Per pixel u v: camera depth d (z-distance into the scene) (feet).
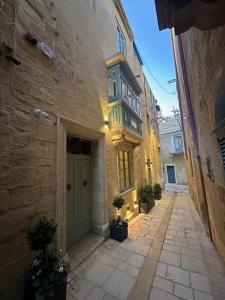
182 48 16.75
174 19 4.38
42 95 8.71
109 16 21.33
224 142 6.61
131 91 20.17
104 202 13.74
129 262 10.14
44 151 8.52
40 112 8.26
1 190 6.28
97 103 14.71
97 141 14.71
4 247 6.20
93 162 14.58
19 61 7.18
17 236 6.72
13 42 7.02
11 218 6.56
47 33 9.61
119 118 16.05
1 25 6.64
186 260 10.50
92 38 15.38
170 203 28.60
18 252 6.68
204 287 8.06
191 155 24.12
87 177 14.02
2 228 6.20
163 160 60.13
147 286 8.08
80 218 12.61
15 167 6.91
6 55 6.73
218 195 9.07
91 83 14.10
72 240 11.55
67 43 11.42
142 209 22.18
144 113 34.04
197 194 21.33
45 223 6.77
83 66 13.19
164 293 7.70
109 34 20.39
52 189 8.82
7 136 6.68
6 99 6.75
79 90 12.21
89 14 15.42
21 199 7.04
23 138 7.39
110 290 7.84
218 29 5.46
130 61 29.40
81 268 9.48
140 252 11.35
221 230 9.36
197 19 4.28
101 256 10.80
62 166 9.62
